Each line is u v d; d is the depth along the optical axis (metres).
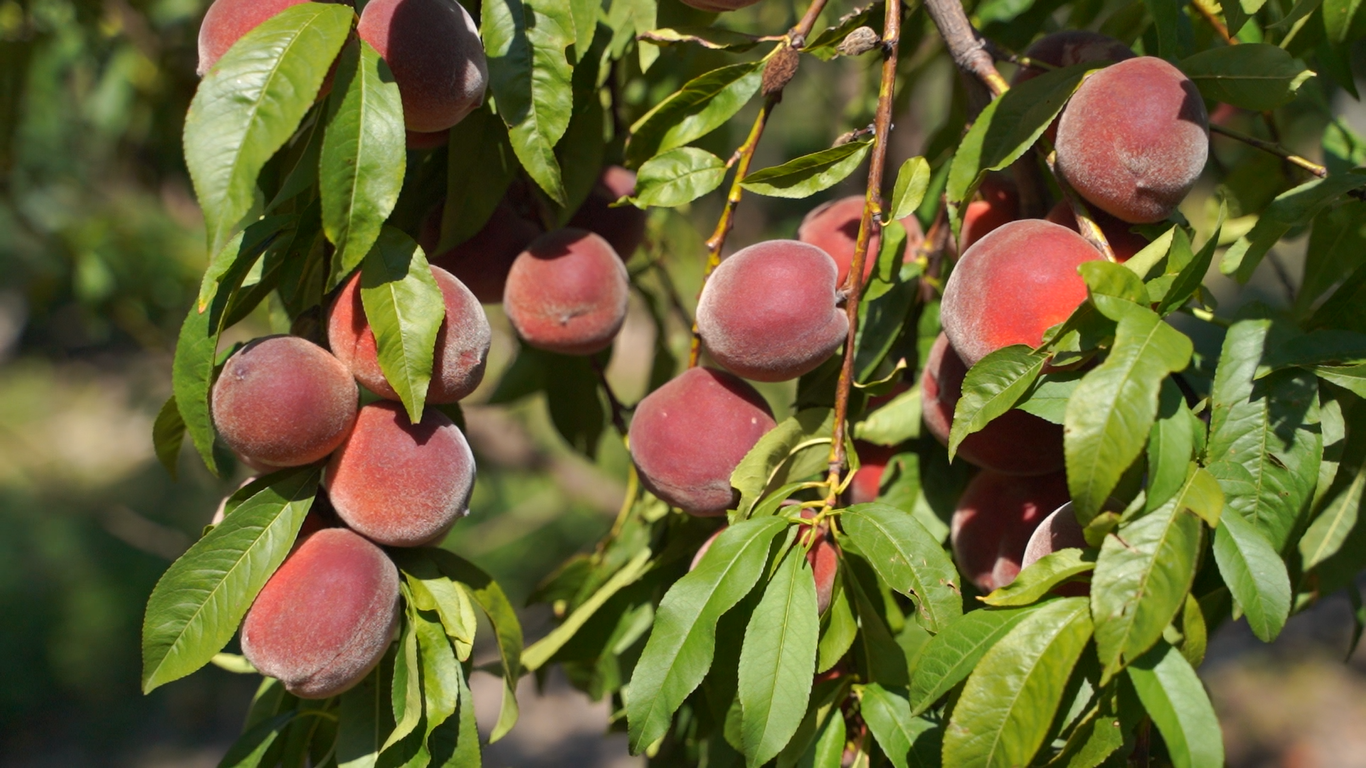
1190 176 1.16
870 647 1.18
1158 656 1.09
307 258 1.20
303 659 1.15
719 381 1.23
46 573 5.08
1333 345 1.14
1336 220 1.32
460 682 1.18
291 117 1.10
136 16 1.95
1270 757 3.46
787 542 1.15
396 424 1.17
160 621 1.14
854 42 1.20
